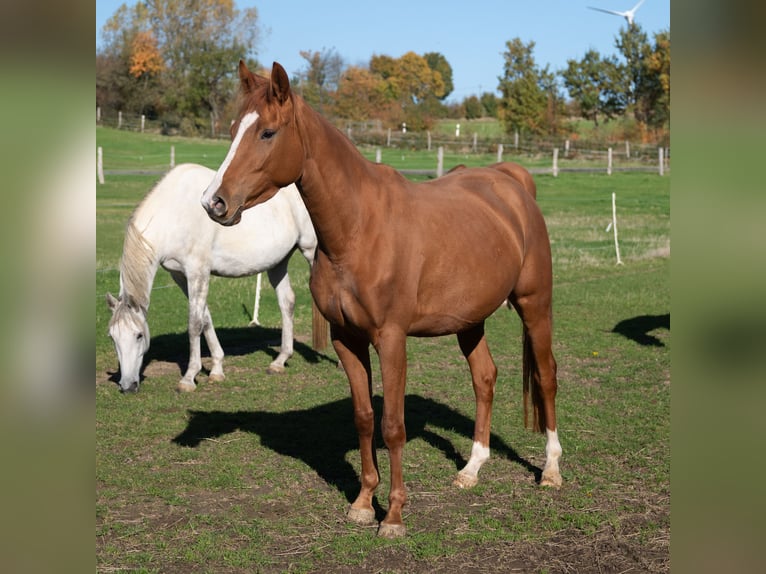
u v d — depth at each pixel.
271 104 3.26
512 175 4.96
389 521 3.73
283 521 3.90
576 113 46.31
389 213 3.64
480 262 3.95
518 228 4.34
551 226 18.00
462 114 63.97
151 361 7.60
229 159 3.25
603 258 14.15
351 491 4.31
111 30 47.97
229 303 10.30
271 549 3.60
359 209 3.54
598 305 10.26
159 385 6.67
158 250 6.23
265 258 6.82
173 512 4.03
